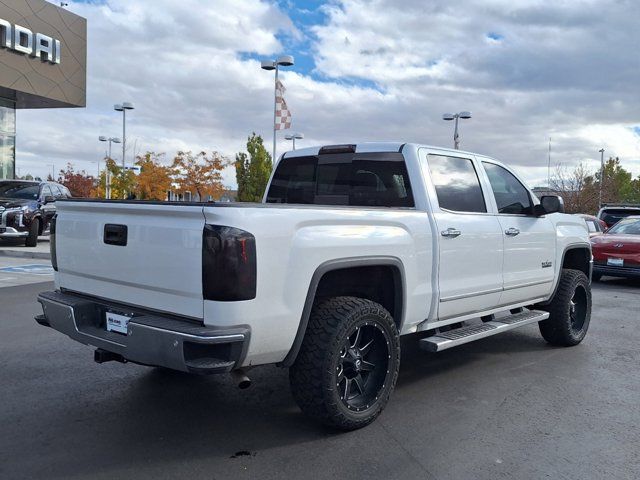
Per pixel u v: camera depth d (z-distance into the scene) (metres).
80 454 3.74
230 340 3.36
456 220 5.01
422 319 4.75
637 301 10.38
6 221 16.05
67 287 4.51
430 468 3.62
